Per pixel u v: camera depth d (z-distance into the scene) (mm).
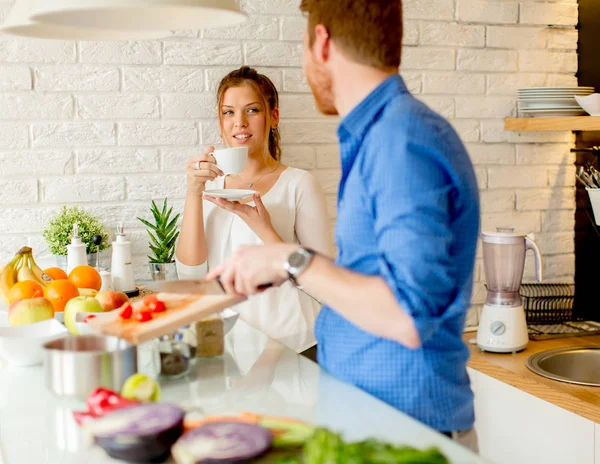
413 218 1058
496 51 2961
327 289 1121
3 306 1904
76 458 1032
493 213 3027
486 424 2533
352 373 1286
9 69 2469
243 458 930
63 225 2420
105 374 1247
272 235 2170
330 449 923
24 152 2512
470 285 1221
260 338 1675
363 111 1200
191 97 2637
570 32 3066
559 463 2238
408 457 908
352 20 1178
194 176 2273
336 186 2812
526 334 2619
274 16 2682
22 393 1327
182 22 1592
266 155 2453
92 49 2531
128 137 2598
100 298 1652
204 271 2359
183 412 1047
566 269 3145
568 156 3107
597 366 2604
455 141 1156
